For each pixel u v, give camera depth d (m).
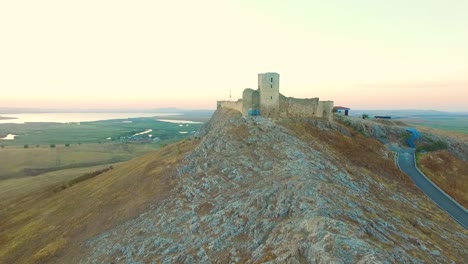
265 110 92.06
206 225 42.94
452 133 121.19
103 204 63.69
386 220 42.47
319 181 47.59
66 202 75.38
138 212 55.16
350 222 36.00
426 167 82.56
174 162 72.81
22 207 84.56
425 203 62.78
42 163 176.88
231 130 75.12
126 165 95.12
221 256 35.53
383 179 70.25
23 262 51.84
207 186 55.41
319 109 99.31
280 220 38.06
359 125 102.75
